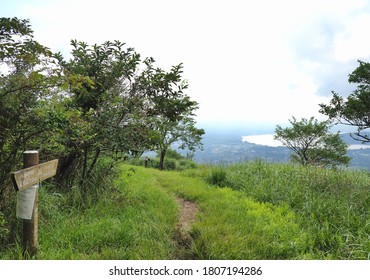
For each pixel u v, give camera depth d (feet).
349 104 38.58
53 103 12.95
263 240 12.57
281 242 12.69
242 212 16.81
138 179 27.32
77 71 17.43
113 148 17.48
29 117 11.90
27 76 11.82
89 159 18.99
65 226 13.00
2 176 12.01
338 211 16.03
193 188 24.30
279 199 20.08
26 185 9.62
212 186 25.94
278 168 27.35
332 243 12.87
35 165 10.32
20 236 11.75
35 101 11.92
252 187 23.00
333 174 23.11
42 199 13.42
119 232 12.51
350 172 25.07
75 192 16.34
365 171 26.50
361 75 37.96
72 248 11.45
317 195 19.16
